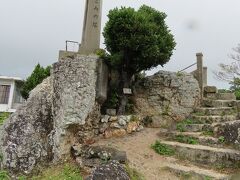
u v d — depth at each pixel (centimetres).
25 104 829
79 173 689
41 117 802
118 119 923
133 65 988
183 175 669
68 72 801
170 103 1054
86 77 809
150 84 1082
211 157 716
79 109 773
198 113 1036
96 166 637
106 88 961
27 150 748
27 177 711
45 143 763
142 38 919
